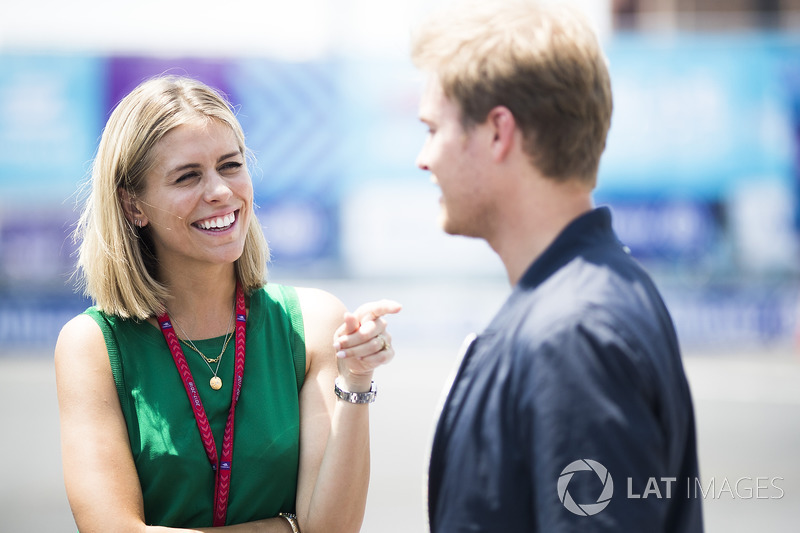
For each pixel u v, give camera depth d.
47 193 24.94
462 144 3.47
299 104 24.98
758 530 11.66
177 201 4.66
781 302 24.47
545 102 3.34
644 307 3.26
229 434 4.72
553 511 3.03
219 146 4.72
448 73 3.45
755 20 29.11
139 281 4.77
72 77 24.97
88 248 4.86
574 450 3.03
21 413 18.22
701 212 24.72
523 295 3.37
